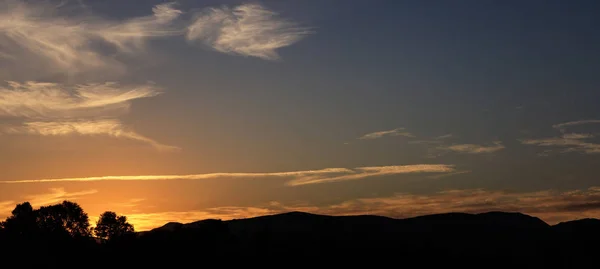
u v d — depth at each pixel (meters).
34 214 108.50
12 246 100.94
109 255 104.50
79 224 111.75
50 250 102.62
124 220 116.44
